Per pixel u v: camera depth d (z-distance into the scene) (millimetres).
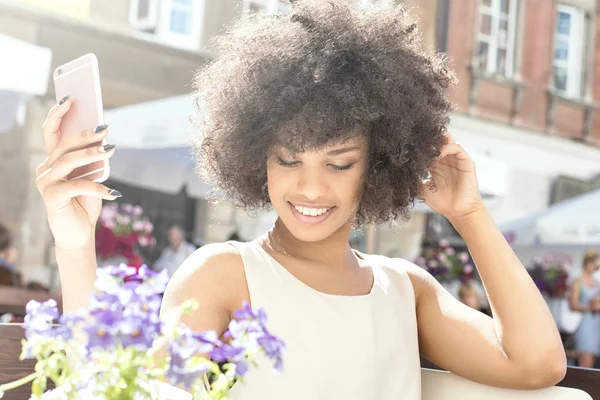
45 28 9930
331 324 1627
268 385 1564
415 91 1664
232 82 1650
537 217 9641
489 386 1765
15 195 9367
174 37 11430
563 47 15406
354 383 1620
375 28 1661
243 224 11352
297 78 1535
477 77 14461
